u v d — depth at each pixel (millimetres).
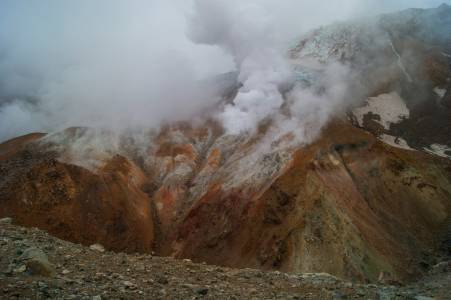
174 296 13031
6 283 11188
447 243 63750
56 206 80375
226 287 15125
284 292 15805
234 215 73688
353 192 71125
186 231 78438
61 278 12508
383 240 62500
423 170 79500
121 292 12359
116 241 78438
